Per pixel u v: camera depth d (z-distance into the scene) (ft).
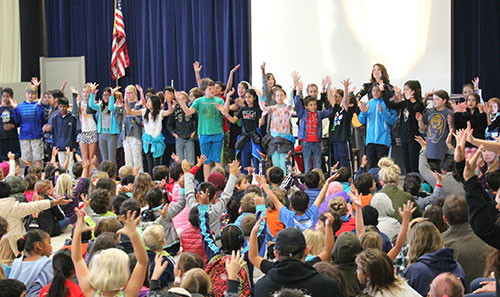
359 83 35.55
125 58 40.04
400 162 31.83
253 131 27.73
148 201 16.62
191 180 15.94
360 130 30.55
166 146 29.86
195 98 29.04
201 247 15.76
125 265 9.09
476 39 36.78
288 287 9.02
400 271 12.43
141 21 40.01
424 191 19.19
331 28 35.60
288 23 36.09
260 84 36.68
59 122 31.14
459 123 24.91
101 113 30.63
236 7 37.99
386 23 34.99
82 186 21.52
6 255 13.62
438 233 11.48
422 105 26.30
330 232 11.32
